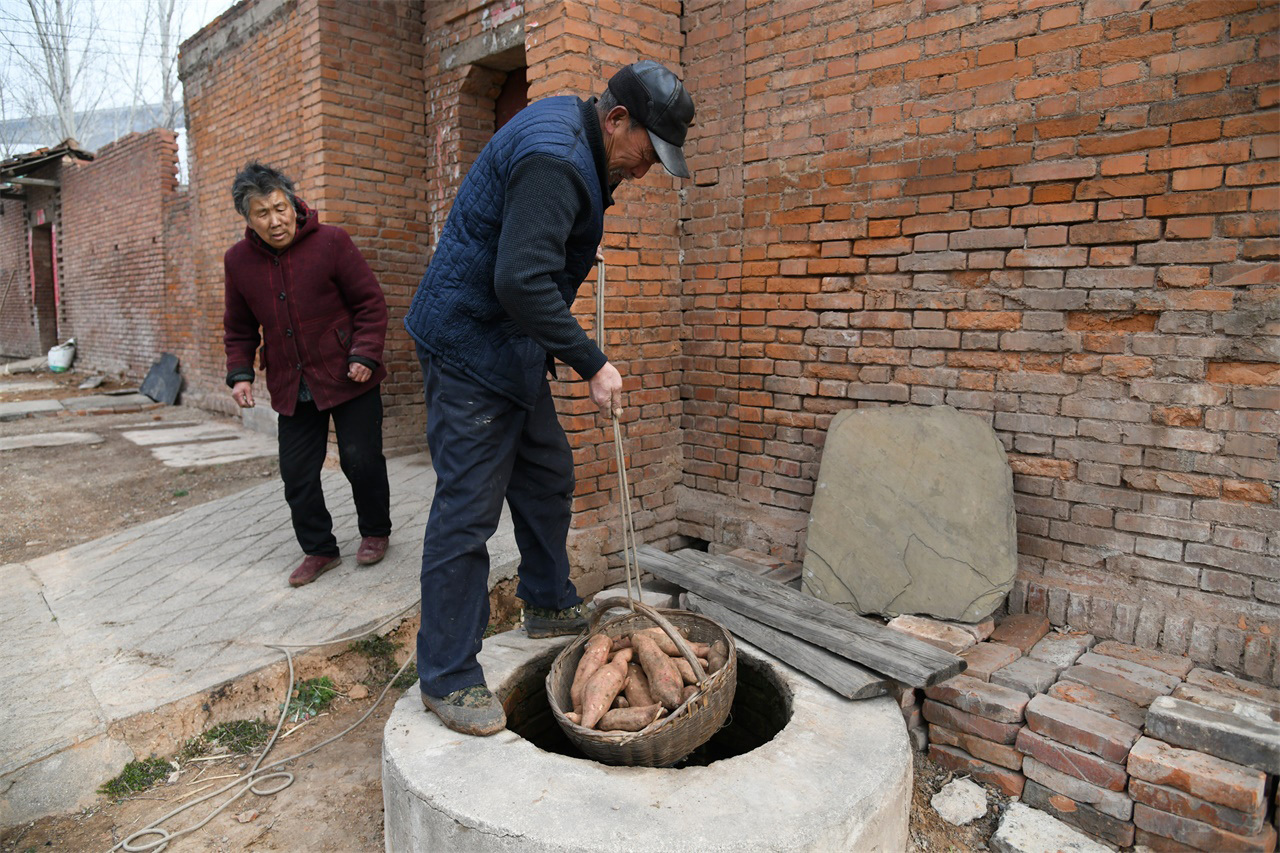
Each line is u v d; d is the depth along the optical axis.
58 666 3.04
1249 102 2.61
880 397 3.66
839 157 3.70
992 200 3.22
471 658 2.34
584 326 3.90
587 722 2.20
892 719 2.36
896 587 3.17
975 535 3.12
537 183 2.06
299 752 2.86
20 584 3.91
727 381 4.29
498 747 2.19
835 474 3.53
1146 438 2.91
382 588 3.74
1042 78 3.05
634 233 4.15
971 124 3.26
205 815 2.54
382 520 4.02
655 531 4.40
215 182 8.60
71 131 23.97
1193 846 2.15
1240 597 2.74
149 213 10.63
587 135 2.22
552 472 2.70
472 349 2.30
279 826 2.50
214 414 9.55
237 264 3.57
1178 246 2.79
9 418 9.68
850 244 3.70
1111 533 3.01
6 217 17.12
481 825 1.87
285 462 3.71
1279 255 2.59
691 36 4.24
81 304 13.74
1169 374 2.84
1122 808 2.25
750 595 3.18
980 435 3.25
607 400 2.28
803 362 3.95
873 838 1.99
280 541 4.43
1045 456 3.16
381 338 3.75
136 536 4.62
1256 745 2.12
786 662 2.70
